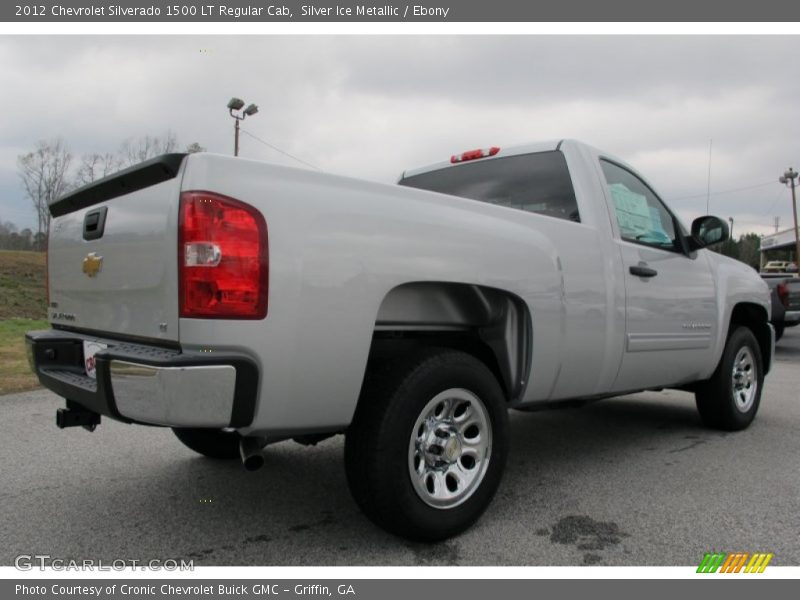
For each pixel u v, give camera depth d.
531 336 3.12
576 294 3.40
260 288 2.20
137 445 4.38
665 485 3.61
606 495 3.43
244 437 2.44
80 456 4.11
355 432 2.58
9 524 2.99
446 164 4.55
